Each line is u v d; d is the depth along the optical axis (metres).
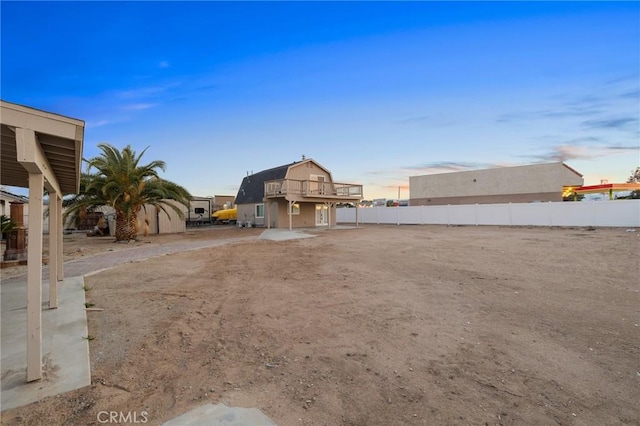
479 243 14.83
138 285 7.36
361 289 6.99
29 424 2.40
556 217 22.80
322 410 2.63
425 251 12.66
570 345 4.01
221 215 37.34
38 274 3.11
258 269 9.46
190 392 2.91
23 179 6.08
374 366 3.46
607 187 26.67
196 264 10.35
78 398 2.78
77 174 5.17
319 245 15.30
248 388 2.99
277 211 27.36
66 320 4.82
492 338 4.26
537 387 3.02
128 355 3.71
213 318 5.12
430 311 5.45
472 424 2.45
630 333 4.39
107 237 20.98
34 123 2.85
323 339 4.25
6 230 10.06
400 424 2.45
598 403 2.75
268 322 4.93
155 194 17.97
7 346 3.87
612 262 9.57
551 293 6.52
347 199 28.80
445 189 40.50
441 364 3.51
